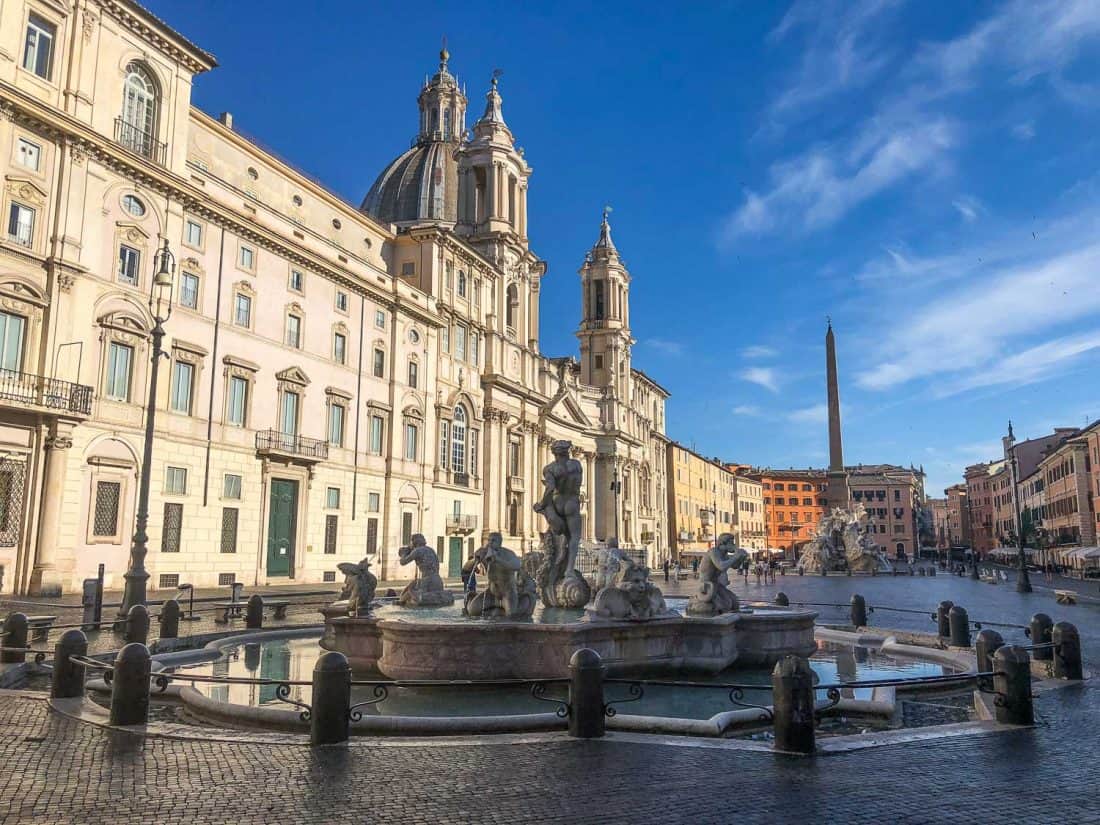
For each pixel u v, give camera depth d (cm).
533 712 1077
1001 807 669
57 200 3011
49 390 2920
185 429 3541
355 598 1480
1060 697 1177
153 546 3353
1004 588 5056
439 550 5484
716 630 1360
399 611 1554
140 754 816
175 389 3519
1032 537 9569
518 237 6775
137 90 3422
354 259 4781
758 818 634
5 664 1355
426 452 5350
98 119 3188
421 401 5322
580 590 1570
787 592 4325
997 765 800
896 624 2517
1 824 609
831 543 7544
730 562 1510
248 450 3884
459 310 5850
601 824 618
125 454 3231
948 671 1477
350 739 883
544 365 7400
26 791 693
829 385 7719
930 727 969
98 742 862
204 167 3847
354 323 4731
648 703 1155
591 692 899
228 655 1609
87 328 3103
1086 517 7975
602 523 8919
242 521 3831
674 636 1354
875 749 862
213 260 3741
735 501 14550
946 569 8906
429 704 1123
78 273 3061
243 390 3903
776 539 16362
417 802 668
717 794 694
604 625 1269
